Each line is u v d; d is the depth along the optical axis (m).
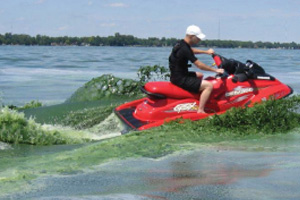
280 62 37.31
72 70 27.84
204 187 4.70
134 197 4.41
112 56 51.47
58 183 5.04
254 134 7.84
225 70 9.07
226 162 5.90
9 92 17.00
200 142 7.28
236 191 4.51
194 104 8.76
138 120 8.79
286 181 4.85
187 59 8.59
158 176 5.26
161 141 7.33
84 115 10.74
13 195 4.60
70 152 6.84
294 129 8.16
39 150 7.36
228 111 8.38
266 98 8.93
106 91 13.44
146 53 66.25
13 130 8.00
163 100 8.77
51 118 10.71
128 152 6.63
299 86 16.81
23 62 37.44
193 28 8.51
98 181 5.09
